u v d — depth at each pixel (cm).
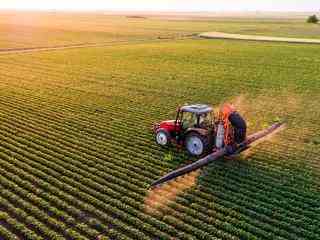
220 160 2025
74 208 1585
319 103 3253
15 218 1542
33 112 2894
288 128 2595
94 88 3747
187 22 18075
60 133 2448
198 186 1766
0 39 8469
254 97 3441
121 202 1656
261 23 17012
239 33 11031
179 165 1964
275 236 1427
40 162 2028
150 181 1822
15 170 1916
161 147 2194
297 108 3098
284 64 5331
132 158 2069
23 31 10756
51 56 5959
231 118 1898
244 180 1820
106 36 9831
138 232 1439
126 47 7288
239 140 1931
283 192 1725
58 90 3644
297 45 7700
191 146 2020
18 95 3422
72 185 1794
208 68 5000
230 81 4138
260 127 2584
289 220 1528
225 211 1582
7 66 4997
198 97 3412
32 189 1744
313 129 2581
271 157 2102
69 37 9344
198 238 1432
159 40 8938
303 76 4459
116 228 1485
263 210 1591
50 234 1424
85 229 1453
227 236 1420
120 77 4322
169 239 1407
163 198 1667
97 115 2834
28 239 1415
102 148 2211
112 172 1908
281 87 3850
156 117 2781
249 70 4859
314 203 1652
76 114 2858
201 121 1995
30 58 5731
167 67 5047
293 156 2120
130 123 2628
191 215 1566
